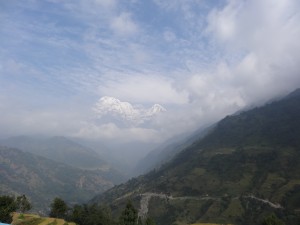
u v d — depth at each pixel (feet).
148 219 556.51
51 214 632.79
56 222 545.44
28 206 615.57
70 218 615.57
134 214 568.41
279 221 498.69
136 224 564.71
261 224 512.63
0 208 524.93
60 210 629.92
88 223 602.03
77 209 620.08
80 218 602.03
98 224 610.65
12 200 561.84
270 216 503.61
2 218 513.04
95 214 622.13
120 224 559.79
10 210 538.06
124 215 566.36
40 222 533.14
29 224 519.60
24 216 569.23
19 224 516.73
